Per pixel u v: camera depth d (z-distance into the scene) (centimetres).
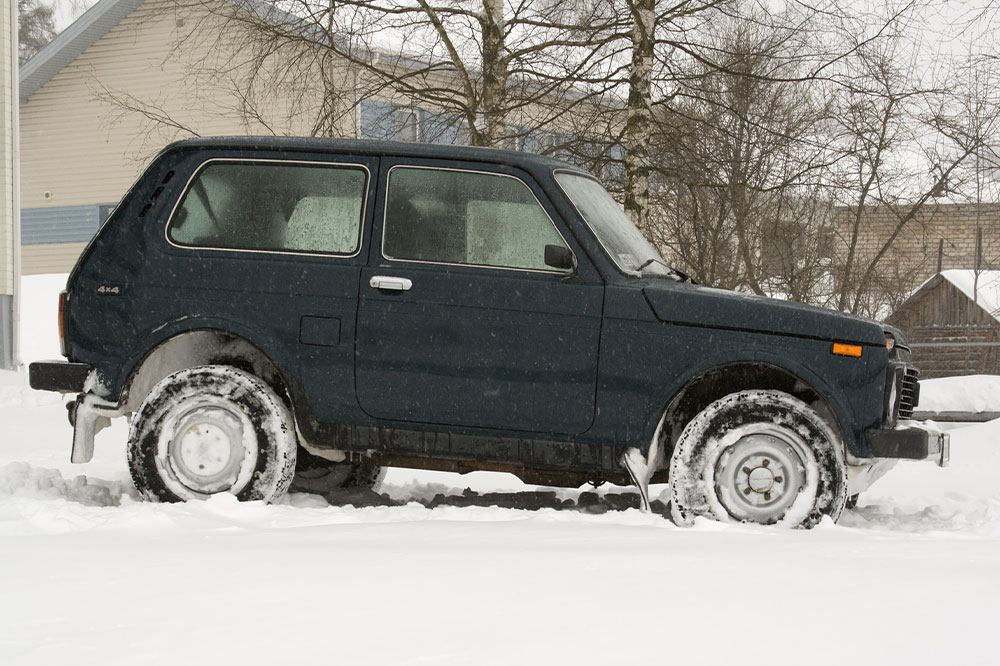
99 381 719
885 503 873
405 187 711
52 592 419
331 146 723
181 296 714
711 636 351
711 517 656
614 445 680
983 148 1834
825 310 684
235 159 731
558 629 359
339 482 850
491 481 1028
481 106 1711
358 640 346
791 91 1930
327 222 715
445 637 349
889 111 1789
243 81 1989
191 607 393
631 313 677
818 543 544
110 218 733
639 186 1638
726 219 2153
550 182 699
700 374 672
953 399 1537
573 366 680
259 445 693
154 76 3178
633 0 1612
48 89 3384
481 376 687
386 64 1870
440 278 694
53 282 3303
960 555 506
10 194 2195
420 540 549
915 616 375
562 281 685
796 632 356
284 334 703
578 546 525
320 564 472
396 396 694
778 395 663
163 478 693
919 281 3791
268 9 1720
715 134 1758
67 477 903
